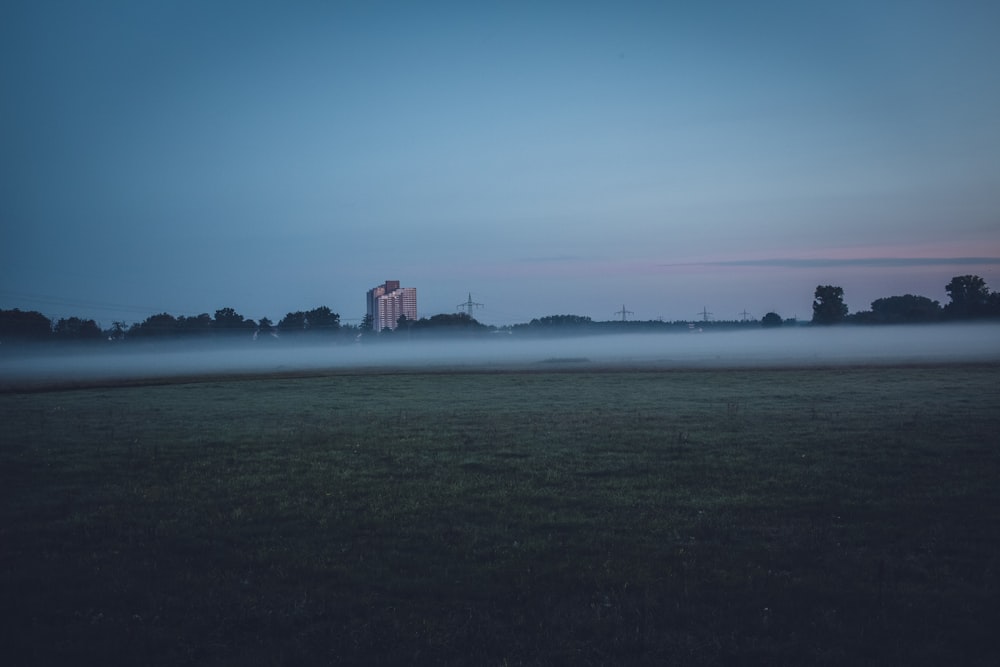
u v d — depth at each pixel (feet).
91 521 46.37
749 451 70.33
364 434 88.07
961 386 139.64
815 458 65.41
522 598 31.73
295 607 30.55
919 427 83.05
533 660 25.75
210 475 62.54
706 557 37.17
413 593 32.65
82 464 68.54
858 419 92.38
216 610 30.68
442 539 40.96
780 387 149.69
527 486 55.77
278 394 157.99
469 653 26.30
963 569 34.40
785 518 44.80
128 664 25.88
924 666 24.86
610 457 68.74
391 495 53.11
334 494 53.72
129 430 95.61
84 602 31.89
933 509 45.91
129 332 446.60
